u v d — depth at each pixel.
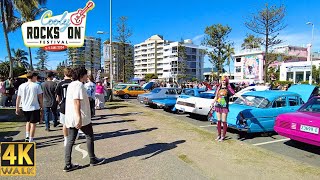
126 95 24.33
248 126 7.37
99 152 5.55
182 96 12.08
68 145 4.45
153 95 14.91
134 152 5.57
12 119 9.84
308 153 6.08
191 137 6.97
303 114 6.18
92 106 9.42
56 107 8.21
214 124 9.89
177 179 4.16
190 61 99.44
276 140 7.30
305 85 11.48
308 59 63.28
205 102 10.62
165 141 6.52
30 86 6.02
